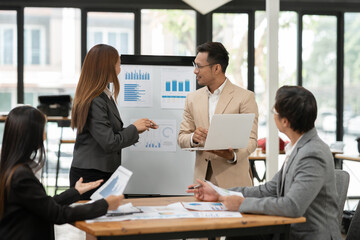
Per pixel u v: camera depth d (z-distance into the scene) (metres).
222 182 2.77
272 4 4.04
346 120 7.17
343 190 2.35
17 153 1.88
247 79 7.12
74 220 1.85
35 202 1.82
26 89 6.96
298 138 2.16
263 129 7.15
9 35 6.84
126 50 7.00
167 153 3.59
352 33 7.14
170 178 3.60
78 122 2.51
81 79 2.58
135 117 3.56
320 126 7.13
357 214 2.34
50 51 6.98
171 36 7.07
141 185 3.60
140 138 3.59
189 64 3.56
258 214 2.01
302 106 2.08
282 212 1.95
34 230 1.85
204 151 2.81
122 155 3.60
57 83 7.04
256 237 2.35
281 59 7.13
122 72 3.53
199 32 7.02
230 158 2.68
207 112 2.84
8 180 1.83
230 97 2.81
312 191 1.99
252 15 7.03
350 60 7.16
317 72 7.14
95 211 1.87
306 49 7.11
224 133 2.47
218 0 6.01
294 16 7.10
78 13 6.96
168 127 3.57
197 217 1.93
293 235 2.14
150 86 3.55
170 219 1.89
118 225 1.78
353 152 7.10
